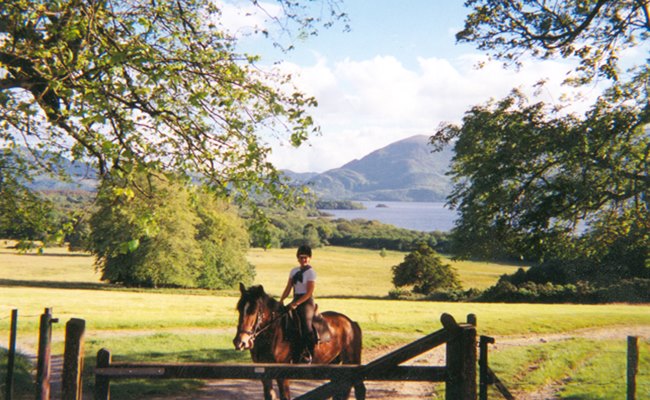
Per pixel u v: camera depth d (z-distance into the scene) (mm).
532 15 14867
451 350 4590
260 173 7570
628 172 13930
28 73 7438
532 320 24375
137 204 7355
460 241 17906
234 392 11586
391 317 25844
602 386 11742
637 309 32969
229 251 68188
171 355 14844
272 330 8180
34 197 8961
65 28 6742
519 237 15953
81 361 4344
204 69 7969
